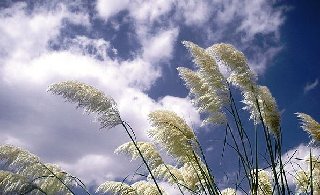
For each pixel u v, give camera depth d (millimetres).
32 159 2324
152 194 2566
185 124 2371
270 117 2398
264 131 2279
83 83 2281
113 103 2270
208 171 2275
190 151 2307
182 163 2395
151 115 2363
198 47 2479
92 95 2236
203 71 2428
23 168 2316
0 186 2221
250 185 2244
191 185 2473
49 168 2344
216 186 2248
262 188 2498
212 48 2490
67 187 2279
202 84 2424
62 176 2309
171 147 2326
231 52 2465
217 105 2342
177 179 2549
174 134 2309
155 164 2502
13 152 2334
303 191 2545
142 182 2652
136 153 2520
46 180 2297
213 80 2395
